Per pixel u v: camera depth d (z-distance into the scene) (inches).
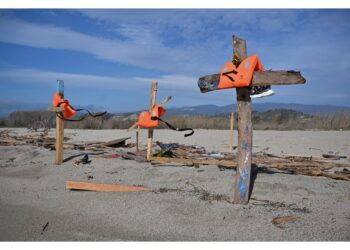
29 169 329.1
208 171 292.5
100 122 999.0
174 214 203.8
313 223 188.2
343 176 279.0
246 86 208.4
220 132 800.3
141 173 299.6
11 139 573.0
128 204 221.6
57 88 332.8
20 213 212.2
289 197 227.5
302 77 197.6
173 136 698.2
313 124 968.3
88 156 378.6
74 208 218.5
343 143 564.1
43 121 1047.0
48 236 182.1
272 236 175.0
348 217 196.2
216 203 215.8
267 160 360.8
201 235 178.4
